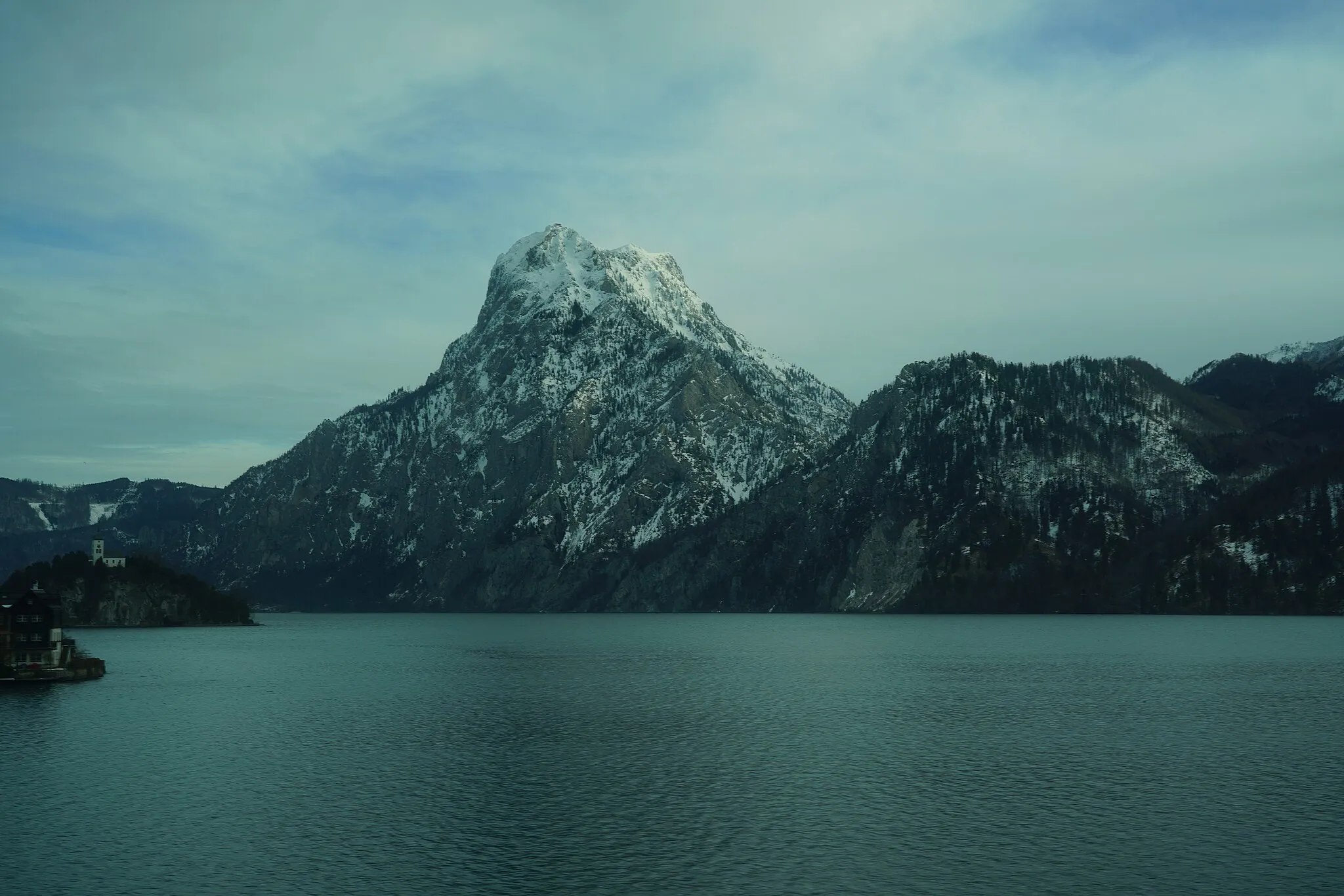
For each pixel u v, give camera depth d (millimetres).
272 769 100500
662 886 67375
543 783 94438
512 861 72312
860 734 119562
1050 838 76688
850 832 78438
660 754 107500
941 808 84938
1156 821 80688
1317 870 69562
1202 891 66062
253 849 75000
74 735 120812
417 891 66750
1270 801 86500
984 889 66500
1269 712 134250
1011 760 103625
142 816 83500
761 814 83375
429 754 107875
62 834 78750
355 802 87812
